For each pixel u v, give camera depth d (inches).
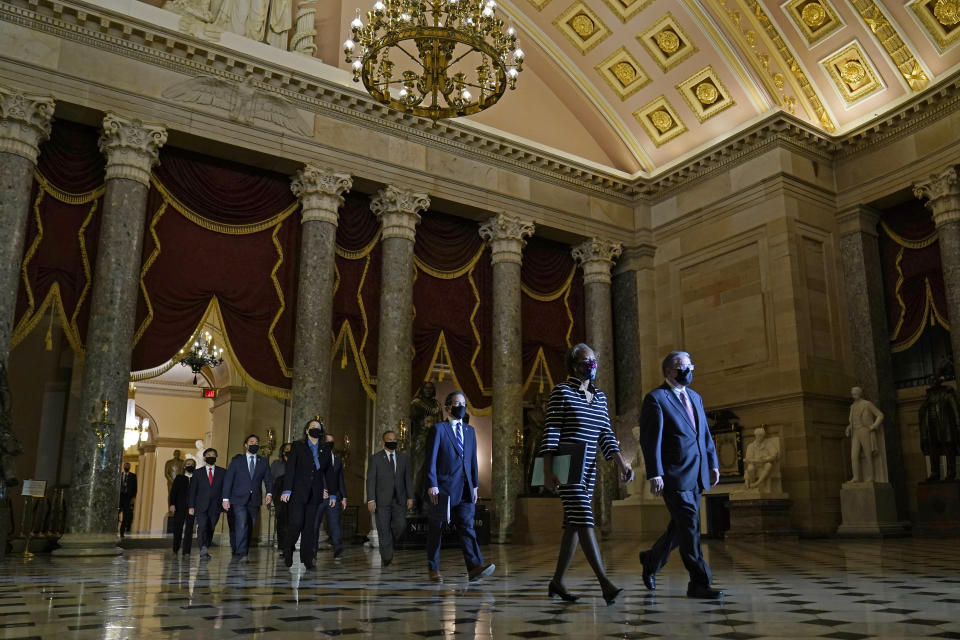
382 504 340.2
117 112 529.0
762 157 694.5
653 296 774.5
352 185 631.2
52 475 557.0
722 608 175.2
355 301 638.5
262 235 608.4
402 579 272.2
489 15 416.5
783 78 701.9
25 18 509.7
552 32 764.6
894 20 639.8
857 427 609.0
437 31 392.5
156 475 1060.5
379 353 627.2
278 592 226.1
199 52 563.2
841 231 703.1
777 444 617.0
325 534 569.3
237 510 406.0
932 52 639.1
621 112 791.1
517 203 714.8
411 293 641.6
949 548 432.5
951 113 631.2
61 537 464.8
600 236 762.8
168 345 550.6
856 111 701.9
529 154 715.4
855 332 680.4
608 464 705.6
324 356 587.2
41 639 140.0
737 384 682.8
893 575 262.5
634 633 140.6
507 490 649.0
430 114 410.3
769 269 674.2
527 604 188.7
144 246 551.8
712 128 744.3
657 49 734.5
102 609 186.5
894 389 672.4
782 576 265.3
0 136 488.7
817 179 700.7
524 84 767.7
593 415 193.9
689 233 750.5
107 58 534.9
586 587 227.8
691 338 733.9
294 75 597.6
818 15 670.5
